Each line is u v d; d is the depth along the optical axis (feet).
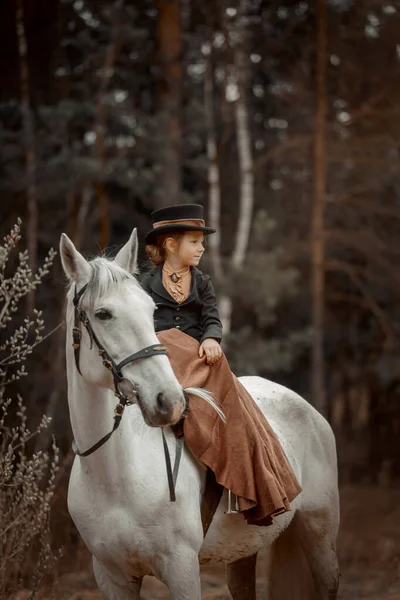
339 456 60.75
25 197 50.08
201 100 56.49
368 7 54.24
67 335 12.76
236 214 58.34
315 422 16.79
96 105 50.11
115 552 12.85
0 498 15.62
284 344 50.11
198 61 55.11
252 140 59.00
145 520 12.69
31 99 51.55
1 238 47.47
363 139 54.54
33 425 37.42
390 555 32.09
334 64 55.52
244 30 52.60
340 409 66.85
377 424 67.51
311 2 56.34
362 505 46.03
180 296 13.98
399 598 24.17
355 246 55.62
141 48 53.16
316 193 53.67
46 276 47.32
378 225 61.87
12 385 41.04
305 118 57.88
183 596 12.80
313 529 16.43
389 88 55.72
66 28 51.85
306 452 16.44
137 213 55.06
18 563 16.26
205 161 52.21
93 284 11.99
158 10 52.34
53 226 52.01
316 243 53.78
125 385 11.69
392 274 58.44
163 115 49.42
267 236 50.72
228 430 13.57
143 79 54.03
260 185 58.75
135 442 12.99
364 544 34.71
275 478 13.80
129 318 11.76
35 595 17.02
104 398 12.57
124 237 54.95
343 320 66.54
